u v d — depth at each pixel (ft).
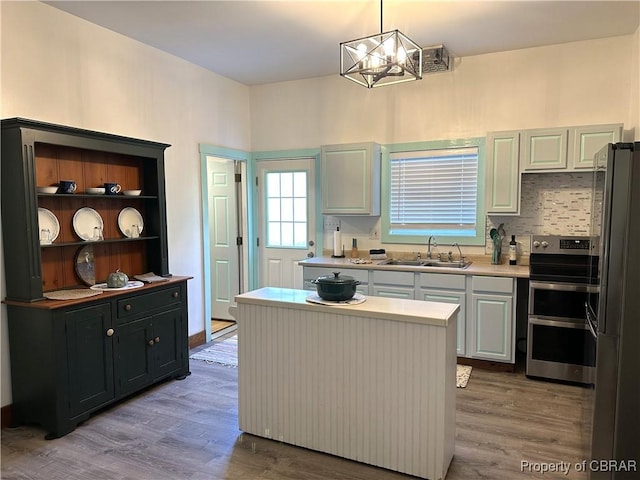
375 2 10.11
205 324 15.20
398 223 15.38
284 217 17.16
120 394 10.35
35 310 9.02
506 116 13.58
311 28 11.59
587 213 12.87
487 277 12.25
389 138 15.16
